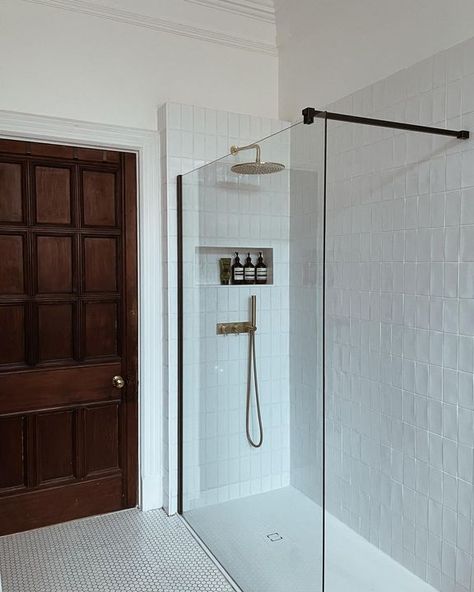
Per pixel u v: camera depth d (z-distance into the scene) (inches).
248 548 88.3
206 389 102.7
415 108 86.5
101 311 108.8
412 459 89.7
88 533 103.7
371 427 99.0
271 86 123.6
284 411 85.7
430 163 83.9
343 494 107.7
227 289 98.3
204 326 103.9
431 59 83.4
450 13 80.1
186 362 109.0
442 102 81.5
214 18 114.1
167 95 110.3
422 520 88.0
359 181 99.7
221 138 112.7
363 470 101.6
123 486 113.7
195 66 113.3
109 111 104.3
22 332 101.9
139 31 106.8
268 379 89.0
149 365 111.1
